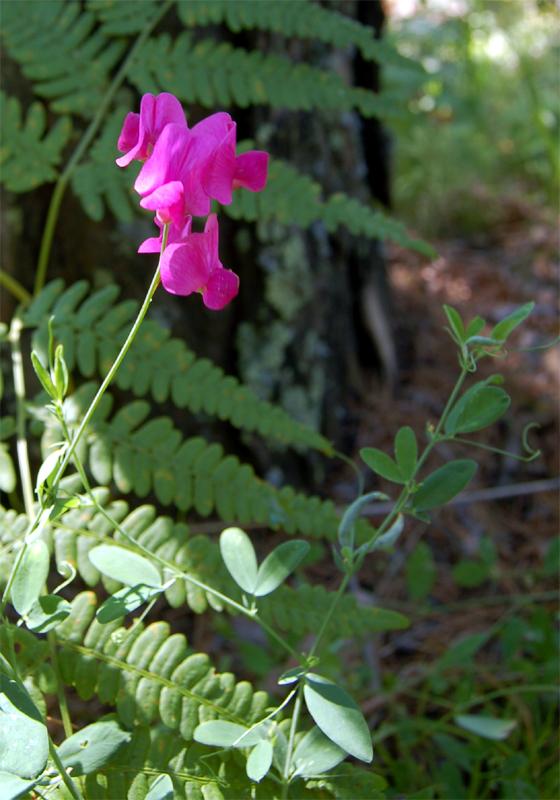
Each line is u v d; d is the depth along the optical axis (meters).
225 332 0.63
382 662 0.55
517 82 1.59
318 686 0.38
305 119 0.64
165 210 0.35
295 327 0.67
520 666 0.51
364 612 0.43
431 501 0.40
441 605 0.60
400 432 0.40
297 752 0.39
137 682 0.40
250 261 0.63
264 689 0.51
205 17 0.51
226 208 0.51
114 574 0.39
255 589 0.39
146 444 0.46
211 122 0.36
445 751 0.48
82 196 0.51
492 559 0.55
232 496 0.46
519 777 0.48
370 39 0.53
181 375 0.49
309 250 0.67
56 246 0.55
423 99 1.46
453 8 1.43
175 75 0.52
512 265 1.11
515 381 0.81
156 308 0.58
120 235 0.55
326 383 0.72
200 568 0.43
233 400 0.49
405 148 1.37
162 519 0.44
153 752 0.39
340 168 0.71
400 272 1.05
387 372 0.80
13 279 0.55
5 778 0.36
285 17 0.52
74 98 0.52
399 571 0.63
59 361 0.37
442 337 0.89
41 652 0.40
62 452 0.37
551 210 1.28
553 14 1.46
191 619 0.56
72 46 0.52
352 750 0.37
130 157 0.37
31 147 0.51
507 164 1.45
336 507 0.68
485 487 0.70
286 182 0.52
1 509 0.43
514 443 0.74
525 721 0.51
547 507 0.69
